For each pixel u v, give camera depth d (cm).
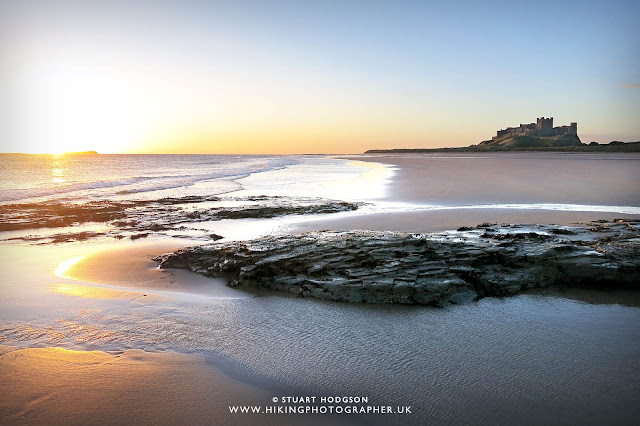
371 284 909
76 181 4200
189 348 694
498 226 1407
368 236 1166
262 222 1842
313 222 1784
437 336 746
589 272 959
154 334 741
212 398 557
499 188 2856
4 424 486
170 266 1185
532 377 611
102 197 2838
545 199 2322
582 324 788
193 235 1617
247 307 888
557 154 11275
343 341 730
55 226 1841
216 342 719
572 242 1127
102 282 1052
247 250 1114
